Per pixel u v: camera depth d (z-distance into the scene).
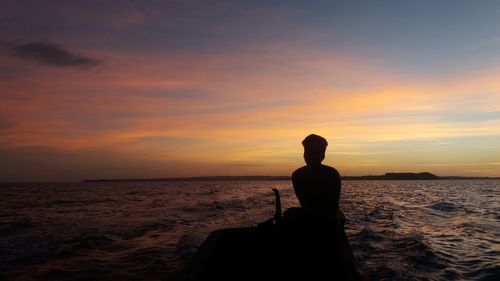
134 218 19.05
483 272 8.52
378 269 8.45
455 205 29.52
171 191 69.56
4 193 61.75
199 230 14.12
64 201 37.16
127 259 9.57
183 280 4.39
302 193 4.27
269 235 5.09
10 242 11.71
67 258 9.62
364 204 29.89
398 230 14.52
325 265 4.06
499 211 24.08
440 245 11.77
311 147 4.35
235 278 4.64
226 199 37.53
